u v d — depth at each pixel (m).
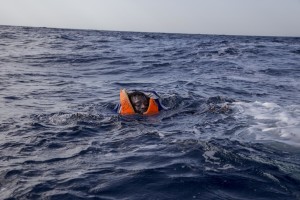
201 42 47.28
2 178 4.21
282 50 29.81
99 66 17.83
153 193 3.74
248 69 17.05
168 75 15.19
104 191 3.81
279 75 15.22
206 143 5.45
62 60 19.55
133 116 7.71
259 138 5.88
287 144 5.51
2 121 7.10
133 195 3.70
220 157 4.82
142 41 47.75
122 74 15.43
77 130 6.49
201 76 14.87
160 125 6.97
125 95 8.24
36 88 11.47
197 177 4.11
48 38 41.94
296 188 3.86
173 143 5.57
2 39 35.75
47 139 5.91
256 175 4.19
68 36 51.16
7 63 17.62
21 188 3.91
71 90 11.30
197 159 4.76
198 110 8.38
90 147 5.48
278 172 4.30
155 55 23.78
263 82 13.23
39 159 4.91
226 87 11.97
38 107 8.63
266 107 8.47
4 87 11.38
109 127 6.77
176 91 11.05
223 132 6.34
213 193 3.72
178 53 25.62
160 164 4.59
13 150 5.32
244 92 11.02
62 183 4.04
